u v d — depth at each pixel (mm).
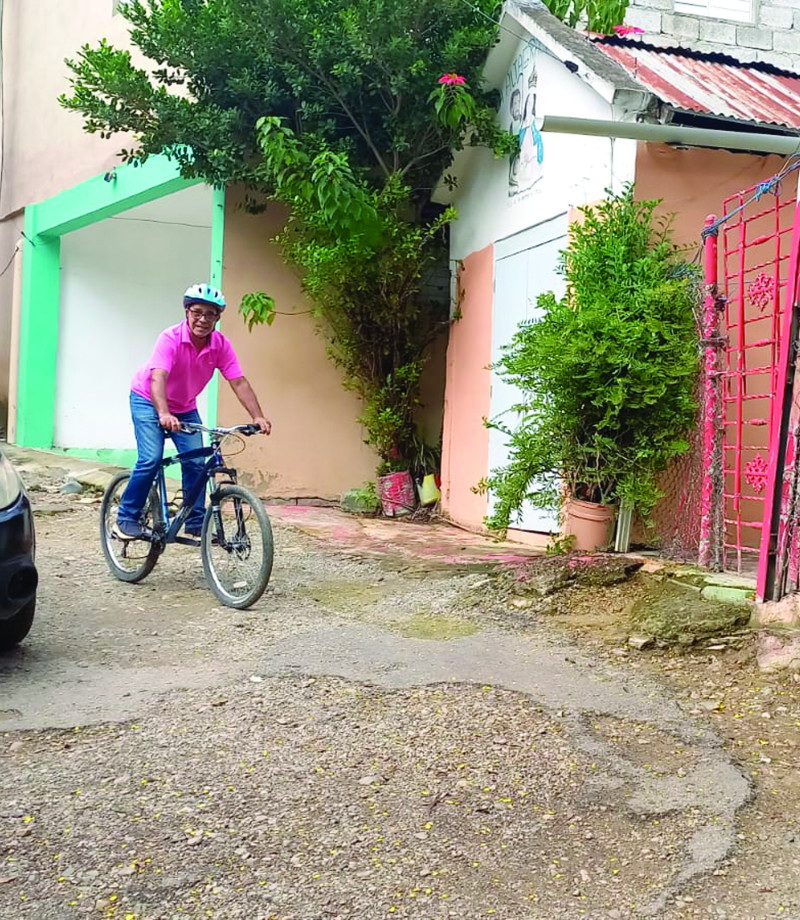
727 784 3342
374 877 2738
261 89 8680
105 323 13664
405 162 9211
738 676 4395
